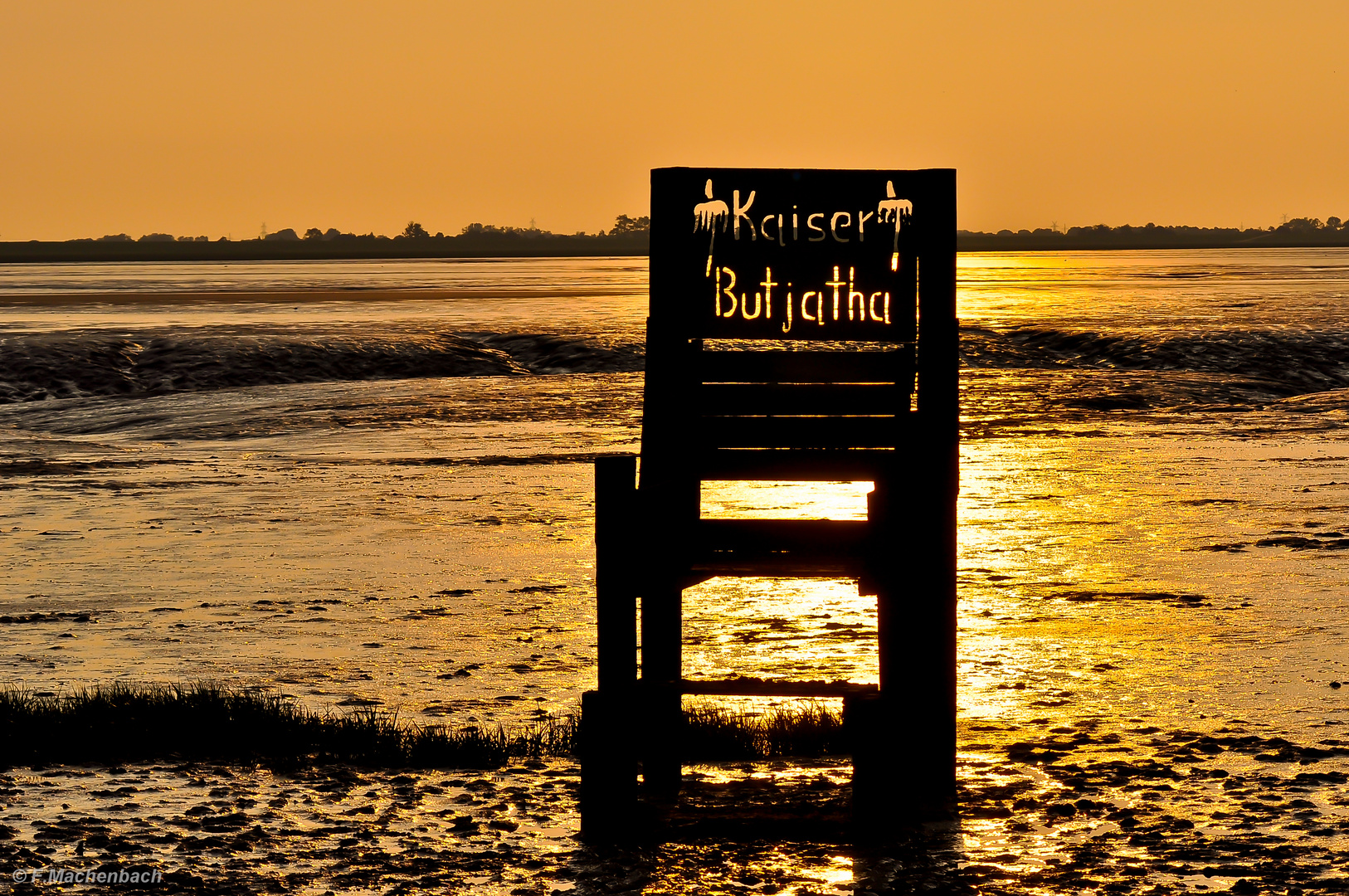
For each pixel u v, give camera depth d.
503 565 36.38
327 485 53.72
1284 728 19.28
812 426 16.09
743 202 16.25
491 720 20.67
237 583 33.84
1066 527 41.34
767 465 16.09
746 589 31.92
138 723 19.38
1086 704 21.12
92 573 35.44
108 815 15.58
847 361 16.17
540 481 54.41
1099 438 68.19
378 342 117.81
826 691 15.38
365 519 45.12
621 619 14.80
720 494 49.59
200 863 13.87
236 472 58.44
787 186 16.20
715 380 16.28
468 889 13.25
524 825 15.35
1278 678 22.59
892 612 15.50
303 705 21.66
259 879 13.44
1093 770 17.14
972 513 44.44
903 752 15.24
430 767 17.95
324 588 33.09
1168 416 78.44
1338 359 109.31
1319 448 62.62
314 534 41.94
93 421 83.50
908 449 15.93
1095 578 32.97
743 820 15.32
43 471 59.12
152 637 27.45
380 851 14.34
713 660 24.62
